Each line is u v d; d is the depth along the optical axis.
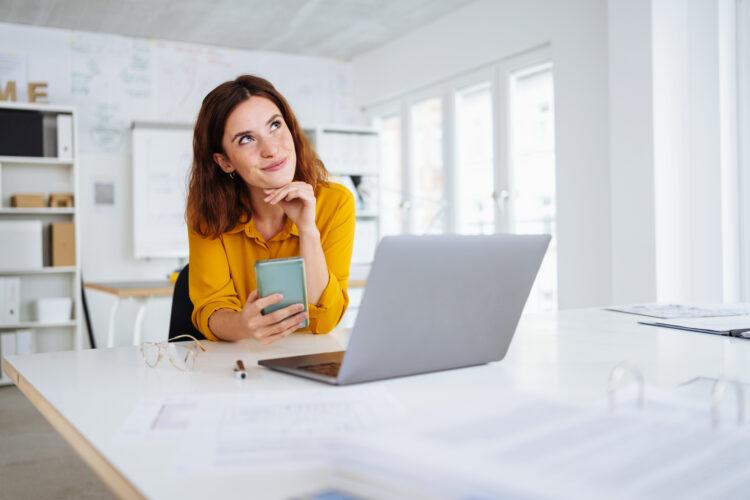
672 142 3.21
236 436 0.61
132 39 5.17
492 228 4.62
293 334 1.36
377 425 0.64
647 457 0.40
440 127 5.10
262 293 1.03
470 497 0.36
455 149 4.91
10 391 4.18
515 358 1.02
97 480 2.54
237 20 4.82
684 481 0.37
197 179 1.38
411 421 0.45
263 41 5.37
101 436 0.64
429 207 5.23
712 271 3.08
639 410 0.53
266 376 0.91
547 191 4.18
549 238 0.97
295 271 1.03
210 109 1.29
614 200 3.41
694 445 0.42
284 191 1.24
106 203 5.06
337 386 0.83
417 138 5.39
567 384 0.84
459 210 4.92
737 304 1.82
